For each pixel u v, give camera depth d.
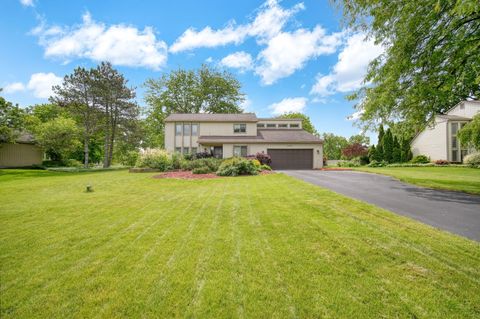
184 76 34.28
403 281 2.29
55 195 7.65
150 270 2.58
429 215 4.70
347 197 6.43
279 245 3.24
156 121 33.16
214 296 2.10
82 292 2.19
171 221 4.50
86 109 22.62
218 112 36.16
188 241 3.43
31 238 3.63
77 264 2.74
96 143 35.06
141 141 27.55
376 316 1.82
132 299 2.08
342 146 54.78
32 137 23.36
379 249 3.05
